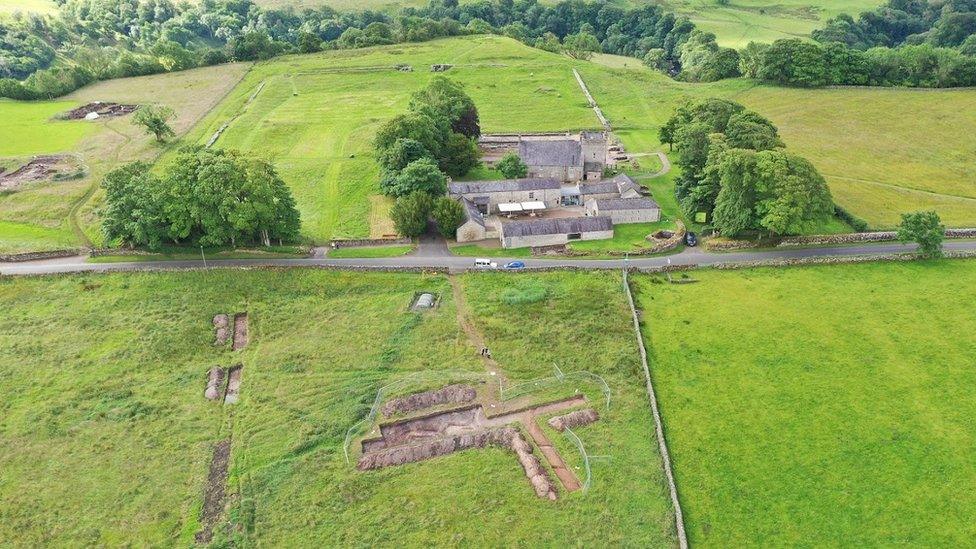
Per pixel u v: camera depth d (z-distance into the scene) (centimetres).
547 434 6806
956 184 12900
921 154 14425
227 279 9375
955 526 5812
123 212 9844
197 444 6694
